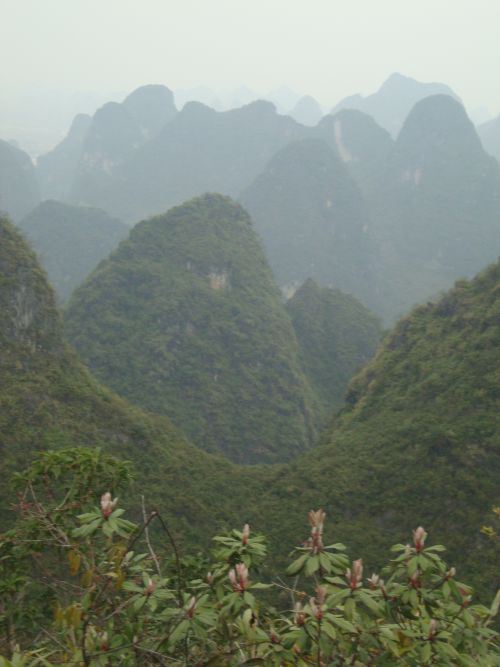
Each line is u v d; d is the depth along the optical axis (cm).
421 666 250
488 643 272
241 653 274
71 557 308
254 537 291
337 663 263
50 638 332
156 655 276
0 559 391
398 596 264
